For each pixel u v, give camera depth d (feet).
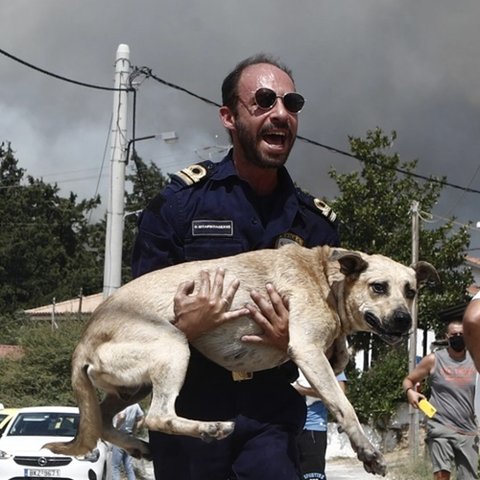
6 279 207.10
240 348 14.93
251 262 15.31
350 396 73.31
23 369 91.86
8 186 215.92
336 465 67.77
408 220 81.76
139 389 15.75
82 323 95.96
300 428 15.55
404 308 15.21
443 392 34.09
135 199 198.80
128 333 14.83
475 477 33.99
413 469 59.11
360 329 15.60
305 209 16.42
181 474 15.31
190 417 15.20
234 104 16.01
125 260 192.24
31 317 144.15
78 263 218.18
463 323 14.87
